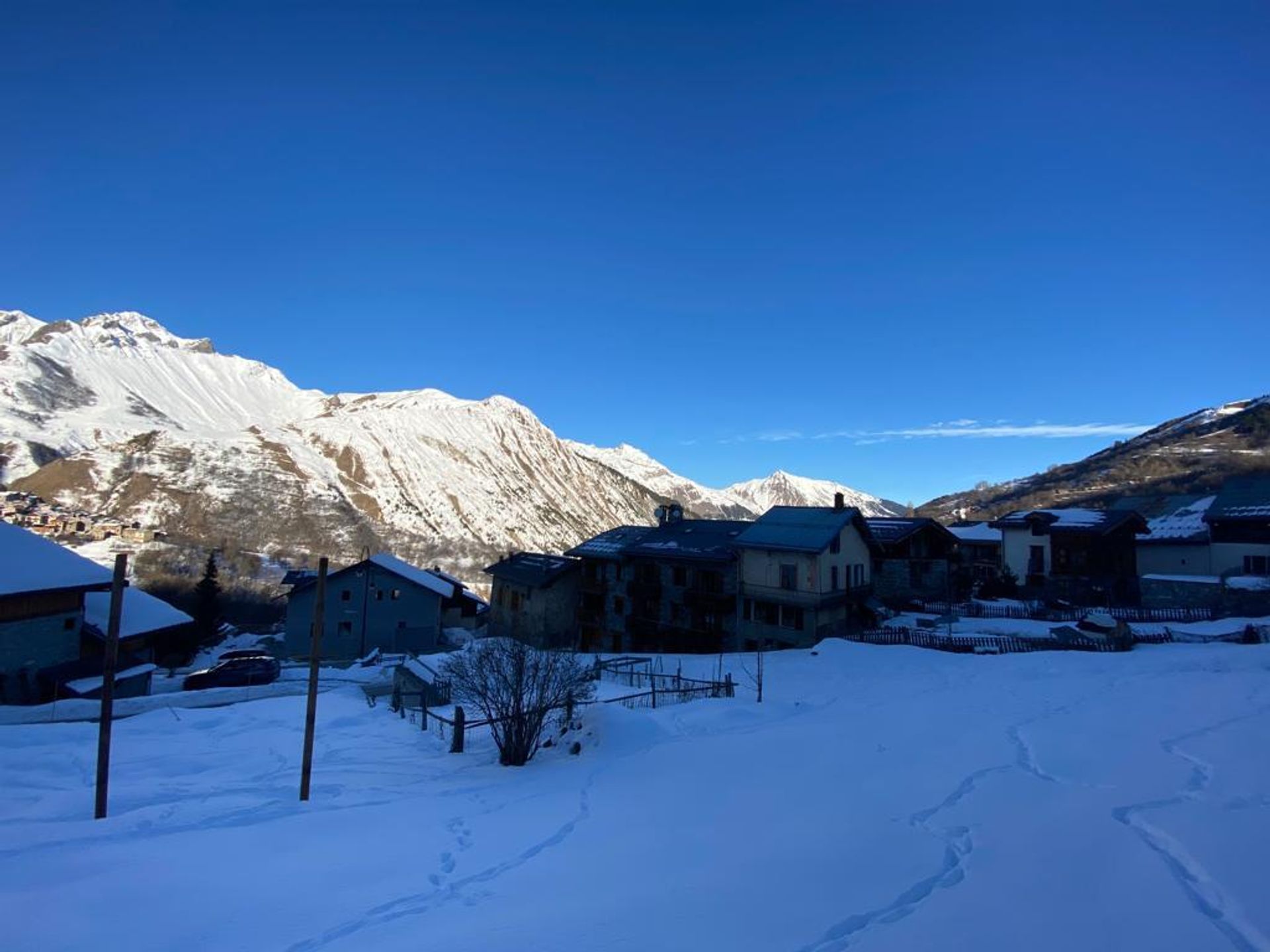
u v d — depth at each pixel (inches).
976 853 303.4
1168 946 213.3
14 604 1175.0
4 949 249.0
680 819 402.9
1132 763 454.6
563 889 295.1
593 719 818.8
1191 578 1565.0
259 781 628.4
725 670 1262.3
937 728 621.9
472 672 844.6
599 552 2074.3
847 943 224.1
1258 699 686.5
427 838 391.2
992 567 2070.6
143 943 251.8
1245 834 307.7
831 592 1589.6
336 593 2134.6
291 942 250.4
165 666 1999.3
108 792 585.3
